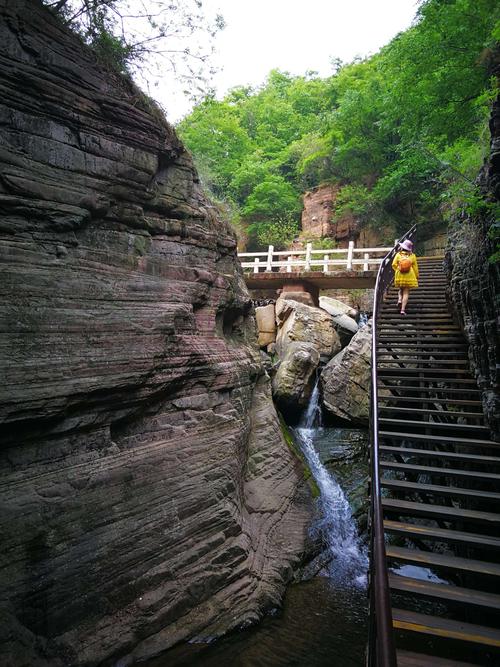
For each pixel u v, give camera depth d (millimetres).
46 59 5434
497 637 3857
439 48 10148
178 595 5504
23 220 5098
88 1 6379
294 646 5578
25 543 4438
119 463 5543
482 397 6906
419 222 23266
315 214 28156
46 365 4840
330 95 30938
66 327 5152
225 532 6492
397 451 6285
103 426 5551
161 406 6578
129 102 6465
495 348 6266
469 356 7859
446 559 4746
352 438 12320
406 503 5543
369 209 24734
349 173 26703
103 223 6109
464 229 8203
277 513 8195
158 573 5441
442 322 9578
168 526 5797
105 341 5547
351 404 13023
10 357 4594
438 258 14125
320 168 29484
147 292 6418
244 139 33344
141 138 6586
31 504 4570
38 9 5402
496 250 6141
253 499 8047
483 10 9156
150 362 6004
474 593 4312
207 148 30188
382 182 22969
